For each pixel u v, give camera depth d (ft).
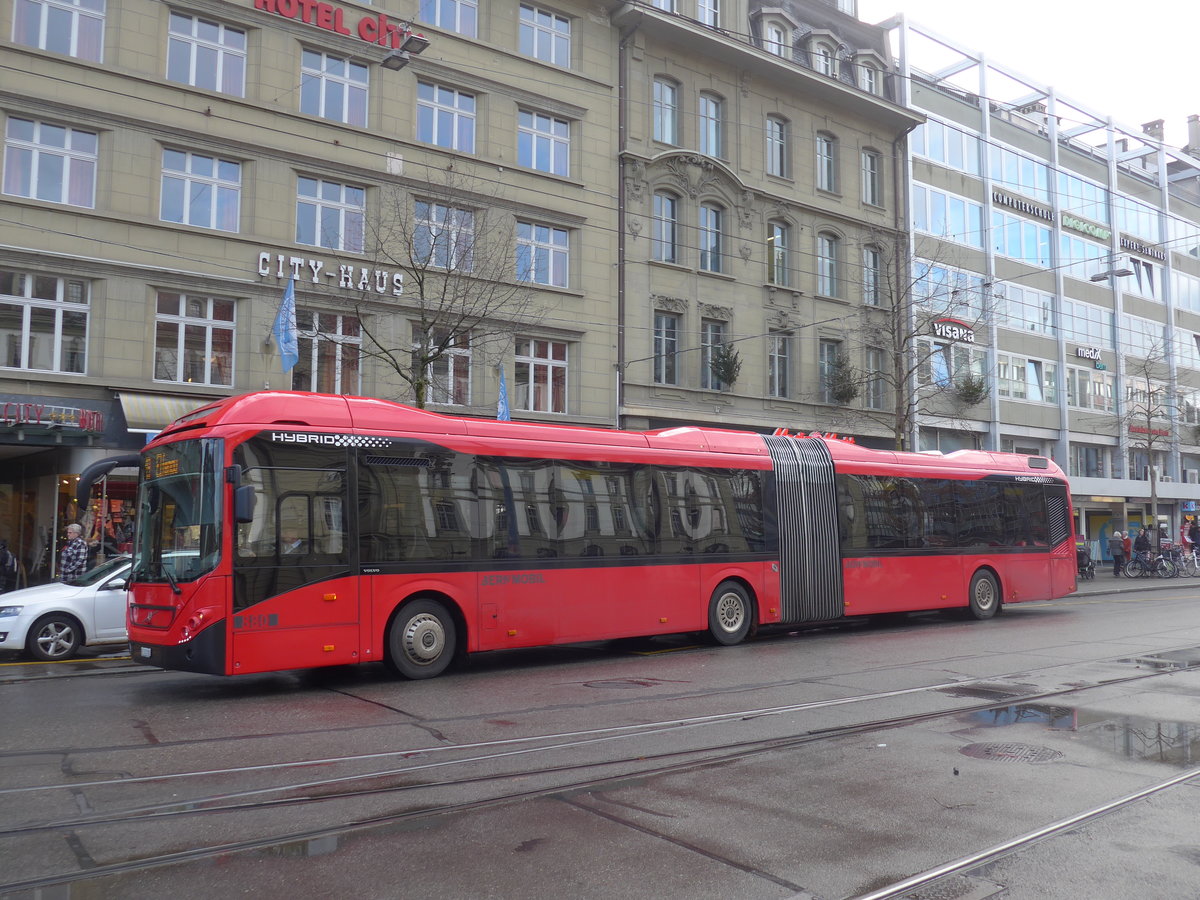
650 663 41.11
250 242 65.46
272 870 15.66
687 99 90.12
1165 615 62.13
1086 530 130.93
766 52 93.09
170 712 29.76
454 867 15.78
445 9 76.13
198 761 23.00
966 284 113.39
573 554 40.65
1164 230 147.64
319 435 34.30
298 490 33.53
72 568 49.85
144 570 33.81
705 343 90.17
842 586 51.96
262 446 32.94
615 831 17.58
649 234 86.33
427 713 29.30
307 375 67.92
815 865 15.85
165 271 62.18
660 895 14.60
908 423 95.81
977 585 59.67
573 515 41.01
